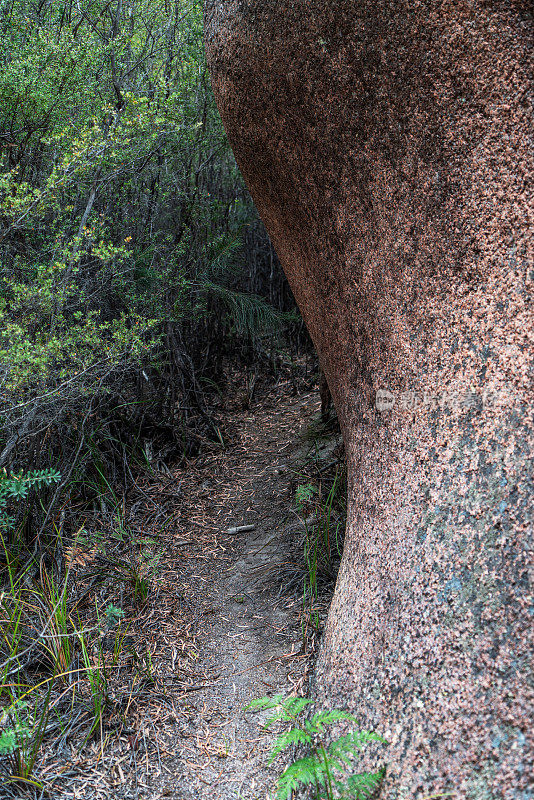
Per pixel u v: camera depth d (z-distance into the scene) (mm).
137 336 2828
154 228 4359
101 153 2734
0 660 2303
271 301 6270
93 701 2158
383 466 1976
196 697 2283
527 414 1591
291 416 5062
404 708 1597
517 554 1522
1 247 2908
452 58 1588
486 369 1680
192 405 4973
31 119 3059
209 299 5219
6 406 2584
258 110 2133
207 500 3891
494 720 1411
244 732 2117
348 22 1729
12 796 1813
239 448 4609
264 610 2775
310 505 3518
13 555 2828
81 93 3279
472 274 1696
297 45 1872
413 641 1654
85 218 3057
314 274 2283
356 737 1562
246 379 5910
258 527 3510
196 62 4148
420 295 1823
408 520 1810
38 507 3086
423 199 1753
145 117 2811
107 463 3865
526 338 1604
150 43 4094
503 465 1611
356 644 1866
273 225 2441
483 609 1535
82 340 2674
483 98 1584
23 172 3186
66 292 2660
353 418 2225
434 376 1794
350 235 2020
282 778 1569
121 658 2453
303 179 2109
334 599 2197
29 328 2625
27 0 3428
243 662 2459
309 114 1954
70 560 2902
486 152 1612
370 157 1847
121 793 1877
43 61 2932
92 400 3248
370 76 1744
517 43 1516
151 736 2102
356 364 2164
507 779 1335
